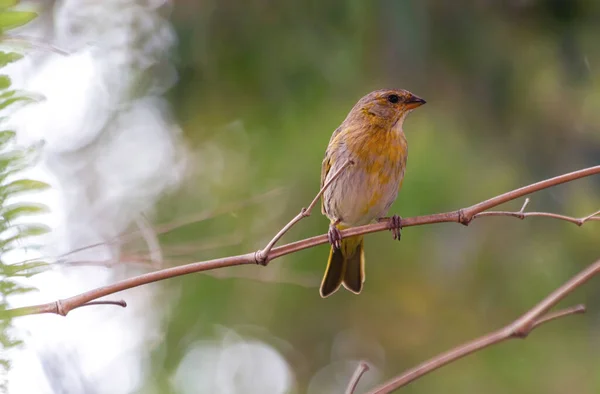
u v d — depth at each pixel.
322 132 11.63
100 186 12.21
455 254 12.69
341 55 11.34
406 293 12.91
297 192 11.69
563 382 12.47
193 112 11.87
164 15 11.51
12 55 4.47
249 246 11.38
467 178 11.96
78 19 11.29
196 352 12.16
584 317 12.84
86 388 7.80
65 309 5.00
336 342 13.12
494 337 5.91
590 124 12.63
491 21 12.08
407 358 13.09
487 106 12.22
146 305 12.16
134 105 11.84
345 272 9.59
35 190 4.39
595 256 12.74
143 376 11.90
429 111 12.04
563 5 12.12
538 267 12.71
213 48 11.46
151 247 6.89
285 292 12.41
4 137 4.37
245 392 12.38
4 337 4.33
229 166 12.05
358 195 9.27
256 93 11.69
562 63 12.42
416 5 11.28
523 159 12.45
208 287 12.05
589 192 12.67
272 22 11.42
